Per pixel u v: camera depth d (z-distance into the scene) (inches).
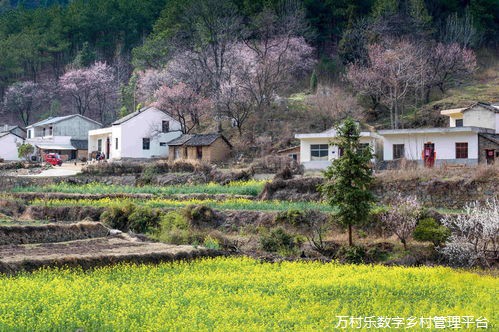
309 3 4197.8
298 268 1242.0
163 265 1217.4
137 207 1713.8
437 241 1395.2
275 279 1130.0
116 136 3132.4
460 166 1935.3
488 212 1364.4
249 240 1556.3
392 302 988.6
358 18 4010.8
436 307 960.9
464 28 3887.8
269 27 3725.4
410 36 3681.1
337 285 1080.8
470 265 1344.7
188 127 3444.9
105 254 1221.7
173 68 3636.8
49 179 2388.0
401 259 1378.0
